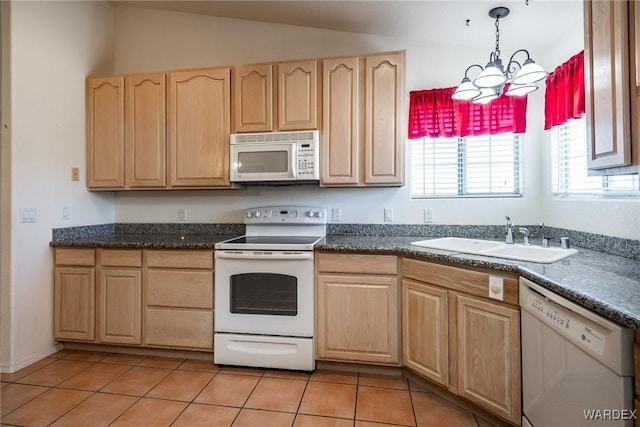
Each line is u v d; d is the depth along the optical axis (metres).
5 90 2.28
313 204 2.89
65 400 1.95
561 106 2.18
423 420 1.78
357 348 2.22
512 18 2.20
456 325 1.85
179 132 2.71
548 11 2.08
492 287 1.67
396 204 2.79
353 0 2.36
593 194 2.07
